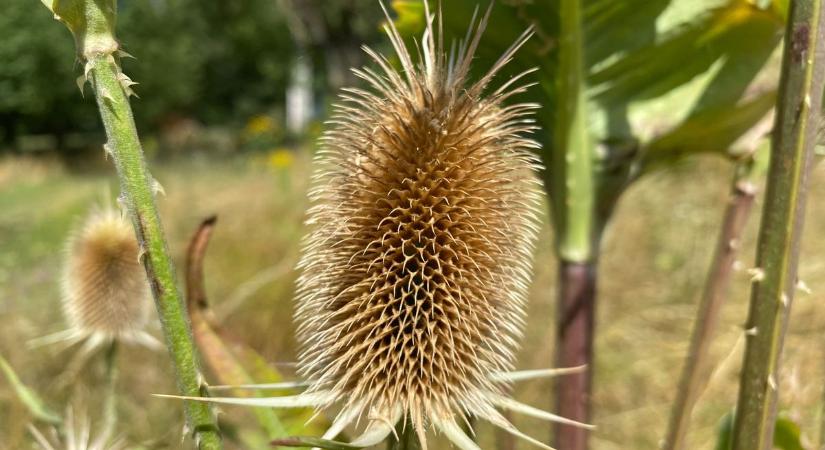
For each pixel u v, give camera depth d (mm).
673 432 177
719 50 167
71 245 283
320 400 124
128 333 255
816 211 516
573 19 158
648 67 169
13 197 1101
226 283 478
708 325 175
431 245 130
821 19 107
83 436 200
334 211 130
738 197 176
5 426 302
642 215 571
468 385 127
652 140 173
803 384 267
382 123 125
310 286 135
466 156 127
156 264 106
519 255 132
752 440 122
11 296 516
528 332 442
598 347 431
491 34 168
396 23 175
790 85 110
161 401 359
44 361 395
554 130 177
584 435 179
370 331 127
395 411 123
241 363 161
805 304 365
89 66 101
